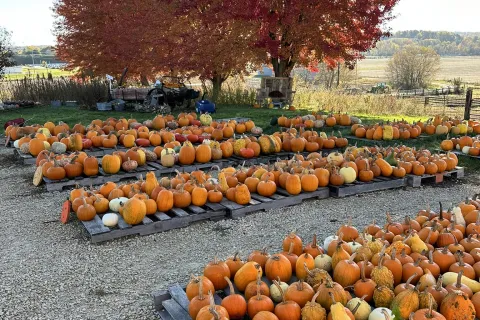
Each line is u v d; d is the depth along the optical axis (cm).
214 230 570
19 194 712
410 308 322
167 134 967
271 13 1639
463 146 954
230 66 1727
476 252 404
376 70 7450
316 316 313
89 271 462
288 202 657
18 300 408
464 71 7044
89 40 1839
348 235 450
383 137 1041
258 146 899
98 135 965
